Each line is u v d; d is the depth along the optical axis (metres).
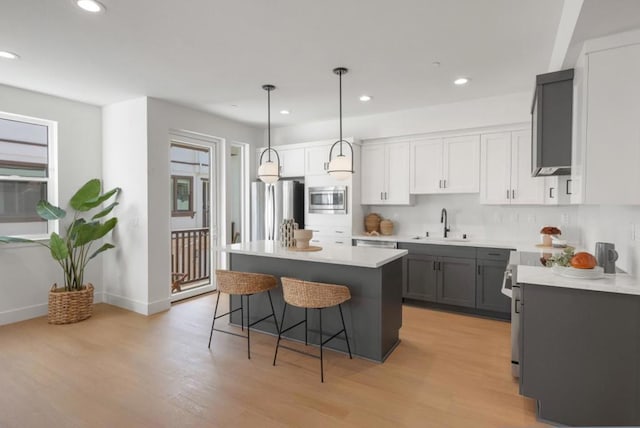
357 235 4.99
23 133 4.02
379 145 4.99
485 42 2.82
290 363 2.91
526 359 2.14
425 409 2.27
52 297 3.79
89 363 2.89
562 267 2.21
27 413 2.21
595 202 2.12
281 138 5.89
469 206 4.69
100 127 4.59
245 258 3.70
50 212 3.88
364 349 3.01
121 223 4.41
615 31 2.03
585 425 2.02
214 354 3.08
